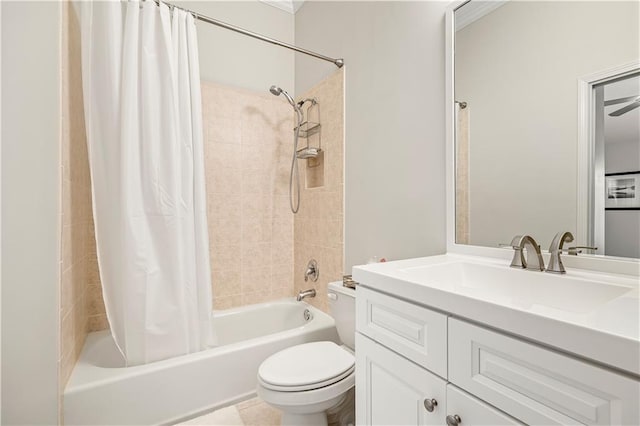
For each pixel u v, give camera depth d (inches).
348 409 57.3
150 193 55.7
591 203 34.9
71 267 50.8
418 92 55.9
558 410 20.5
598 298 29.7
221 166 85.4
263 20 93.2
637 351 16.6
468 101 47.3
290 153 96.6
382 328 35.4
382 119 63.9
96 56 53.7
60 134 43.2
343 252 75.5
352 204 72.6
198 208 61.6
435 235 53.0
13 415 40.7
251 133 90.0
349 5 73.7
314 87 86.1
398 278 32.7
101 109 53.8
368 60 67.8
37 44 42.1
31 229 41.5
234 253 87.7
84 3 52.4
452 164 49.4
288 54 97.2
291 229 97.1
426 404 28.6
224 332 80.7
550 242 38.2
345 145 74.9
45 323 42.1
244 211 89.1
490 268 39.7
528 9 40.3
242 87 89.2
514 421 22.7
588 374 19.0
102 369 51.6
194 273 60.0
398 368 32.7
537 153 39.4
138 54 56.3
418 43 55.9
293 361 52.2
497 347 23.7
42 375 42.0
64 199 45.7
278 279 94.8
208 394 56.8
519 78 41.2
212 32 84.9
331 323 73.6
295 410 46.1
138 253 54.0
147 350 54.7
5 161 40.4
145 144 55.4
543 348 21.2
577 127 35.8
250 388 61.2
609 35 33.4
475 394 25.3
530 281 35.3
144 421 50.9
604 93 33.8
